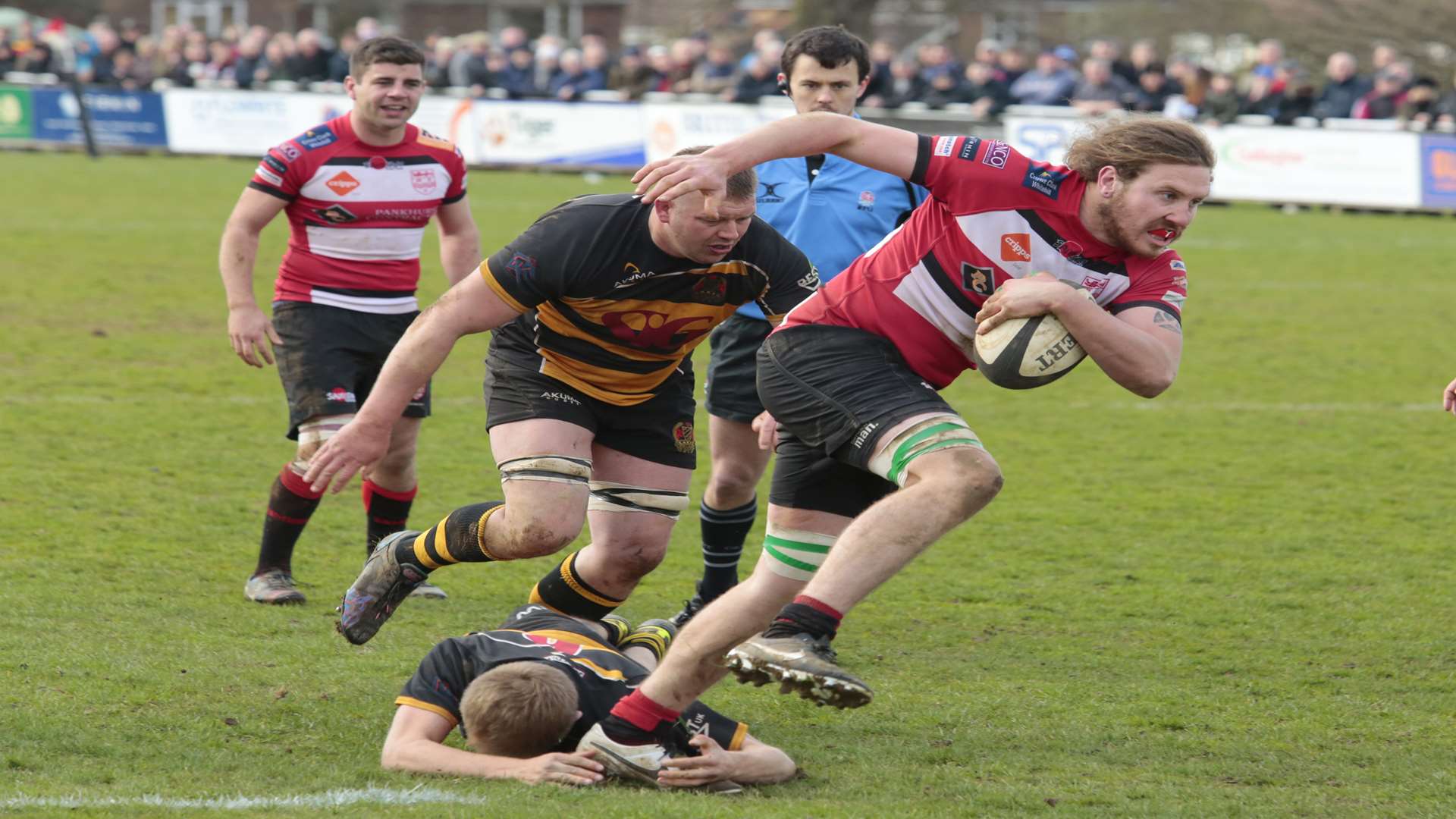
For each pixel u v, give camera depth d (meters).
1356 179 81.25
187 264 55.62
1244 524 27.30
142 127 97.62
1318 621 21.55
